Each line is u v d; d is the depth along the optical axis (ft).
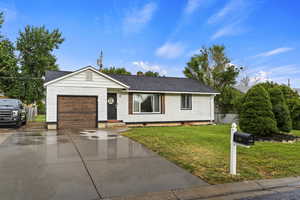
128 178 12.69
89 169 14.25
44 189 10.89
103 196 10.27
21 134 30.01
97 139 25.86
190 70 76.18
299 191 11.50
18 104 41.52
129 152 19.15
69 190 10.82
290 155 18.54
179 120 50.16
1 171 13.65
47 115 36.55
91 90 39.29
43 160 16.30
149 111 47.37
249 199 10.46
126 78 50.80
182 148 20.66
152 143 22.97
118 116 44.16
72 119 37.99
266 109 27.89
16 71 74.23
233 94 65.41
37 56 78.48
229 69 69.67
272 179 12.96
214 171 14.06
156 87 48.24
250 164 15.79
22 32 78.89
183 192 10.97
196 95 52.49
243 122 29.12
